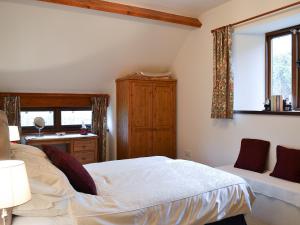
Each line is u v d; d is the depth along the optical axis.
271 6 3.24
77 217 1.60
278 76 3.65
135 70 4.93
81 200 1.73
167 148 4.92
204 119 4.33
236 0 3.69
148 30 4.27
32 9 3.41
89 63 4.43
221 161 4.02
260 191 2.84
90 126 5.15
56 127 4.84
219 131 4.05
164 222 1.84
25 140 4.17
